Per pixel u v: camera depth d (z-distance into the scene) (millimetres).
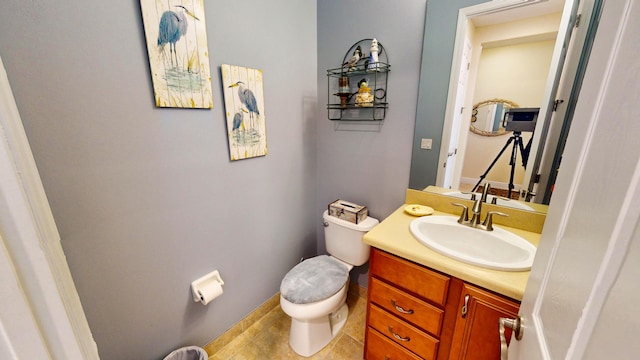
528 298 549
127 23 881
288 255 1811
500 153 1160
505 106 1109
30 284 284
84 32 800
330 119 1728
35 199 294
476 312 868
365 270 1796
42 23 728
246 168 1399
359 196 1721
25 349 284
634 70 273
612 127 305
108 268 968
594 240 299
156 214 1071
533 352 446
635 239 227
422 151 1384
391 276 1086
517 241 1030
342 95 1553
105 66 855
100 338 988
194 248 1234
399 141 1466
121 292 1018
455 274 885
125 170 957
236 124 1284
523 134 1090
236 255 1445
